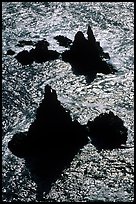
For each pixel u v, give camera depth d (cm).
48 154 11256
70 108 12769
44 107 11450
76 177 10694
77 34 14888
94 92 13450
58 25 17062
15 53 15325
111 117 11950
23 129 11981
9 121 12238
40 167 10925
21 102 12962
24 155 11219
